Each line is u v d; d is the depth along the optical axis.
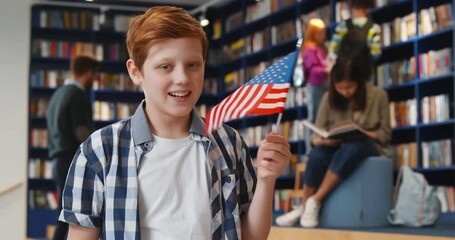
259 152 1.57
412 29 7.55
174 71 1.52
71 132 6.29
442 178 7.49
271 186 1.58
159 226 1.55
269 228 1.63
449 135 7.55
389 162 5.15
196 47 1.53
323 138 5.18
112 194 1.56
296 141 9.23
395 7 7.96
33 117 10.95
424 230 4.57
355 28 5.45
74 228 1.59
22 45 9.66
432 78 7.29
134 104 11.27
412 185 5.02
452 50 7.16
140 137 1.57
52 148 6.33
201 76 1.55
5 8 9.72
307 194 5.26
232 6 11.05
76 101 6.29
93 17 11.28
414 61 7.51
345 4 8.42
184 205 1.56
